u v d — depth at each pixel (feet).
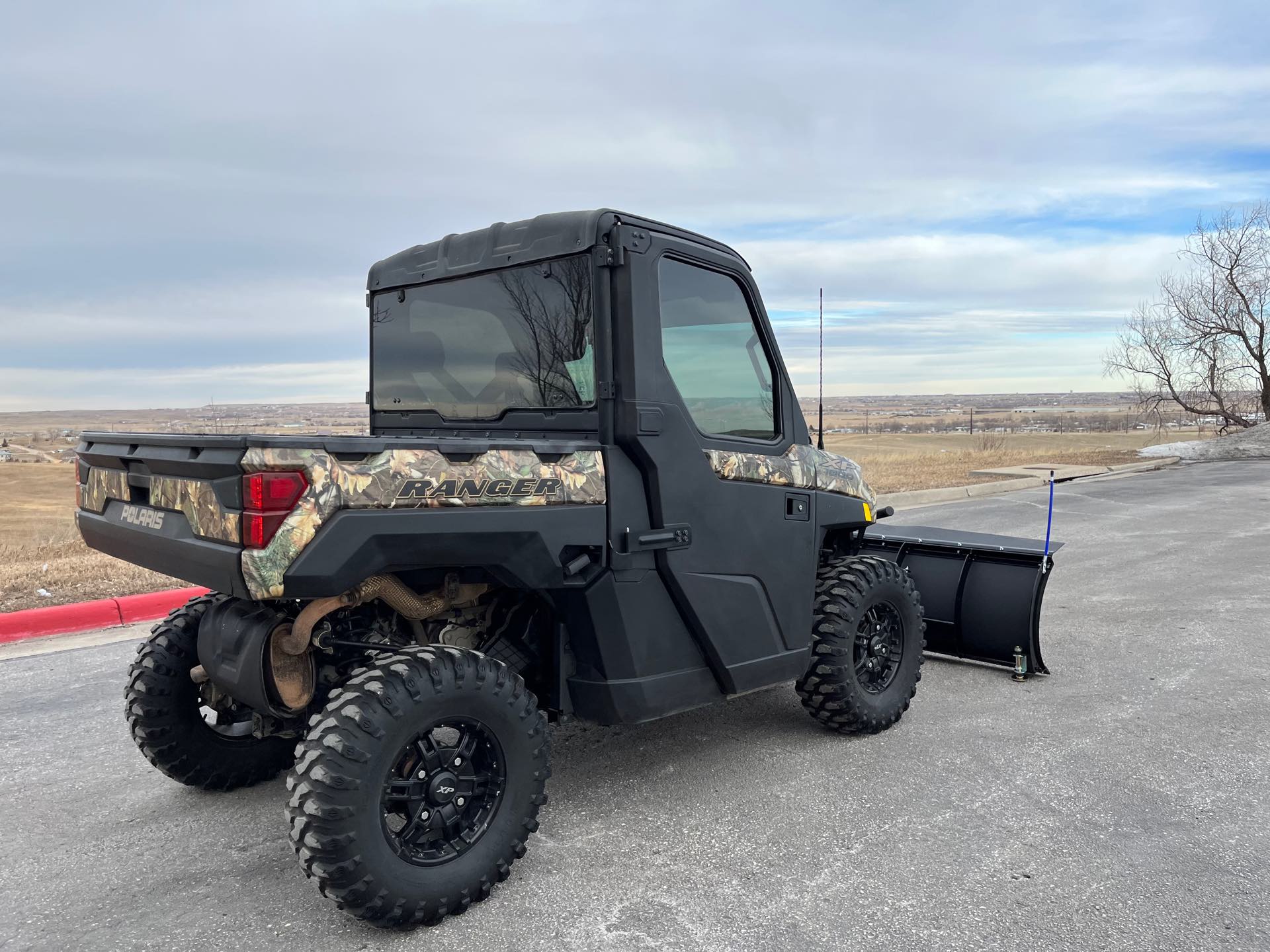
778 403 14.01
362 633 10.89
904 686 15.57
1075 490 57.26
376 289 14.17
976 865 10.68
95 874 10.67
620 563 11.27
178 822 12.12
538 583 10.61
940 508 47.80
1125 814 12.09
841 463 15.26
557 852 11.11
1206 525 40.34
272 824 12.06
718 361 12.75
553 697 11.79
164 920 9.61
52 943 9.18
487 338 12.51
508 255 12.00
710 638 12.44
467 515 9.77
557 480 10.59
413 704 9.18
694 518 12.12
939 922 9.42
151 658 12.16
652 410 11.39
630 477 11.46
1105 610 24.35
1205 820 11.89
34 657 20.24
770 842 11.34
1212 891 10.07
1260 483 59.98
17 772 13.85
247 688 10.20
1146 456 87.30
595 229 11.02
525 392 12.10
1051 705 16.76
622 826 11.82
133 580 26.66
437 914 9.32
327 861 8.70
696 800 12.64
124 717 16.37
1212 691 17.48
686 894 10.04
